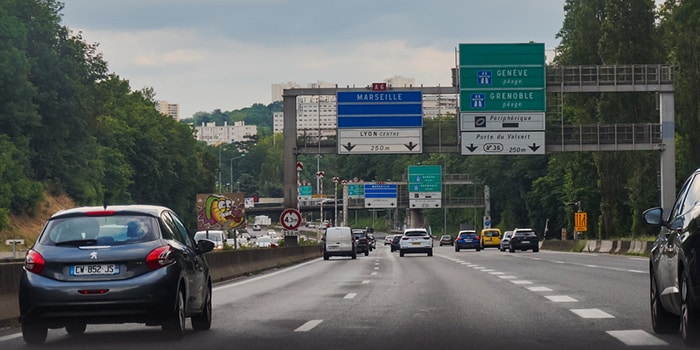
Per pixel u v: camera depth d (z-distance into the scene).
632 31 89.19
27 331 15.92
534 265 48.16
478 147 66.31
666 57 90.00
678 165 93.50
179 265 16.14
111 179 133.62
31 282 15.66
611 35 89.56
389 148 68.25
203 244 18.25
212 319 20.20
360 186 141.75
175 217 17.88
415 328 17.20
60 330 18.86
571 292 26.09
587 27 98.06
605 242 77.88
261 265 53.03
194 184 161.50
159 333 17.67
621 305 21.42
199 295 17.44
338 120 68.69
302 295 27.95
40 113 113.81
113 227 16.11
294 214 69.75
